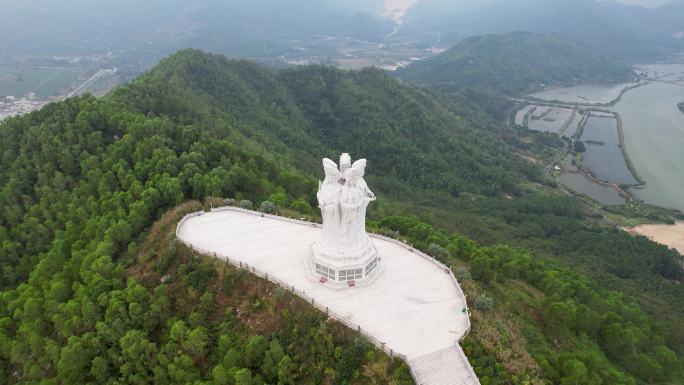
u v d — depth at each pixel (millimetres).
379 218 113438
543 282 90688
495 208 185250
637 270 140250
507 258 98125
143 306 71812
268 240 82875
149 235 87562
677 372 78875
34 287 83375
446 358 58188
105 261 79250
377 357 57719
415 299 68562
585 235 161000
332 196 68938
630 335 78375
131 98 134750
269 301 67875
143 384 64875
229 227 87312
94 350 68312
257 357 62594
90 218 95688
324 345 61281
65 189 105875
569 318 75188
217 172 102062
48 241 98688
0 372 75062
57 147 110750
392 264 77938
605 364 75000
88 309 70812
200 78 199000
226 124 157500
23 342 75188
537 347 67000
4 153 113062
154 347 66188
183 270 76000
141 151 105750
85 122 114812
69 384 66188
